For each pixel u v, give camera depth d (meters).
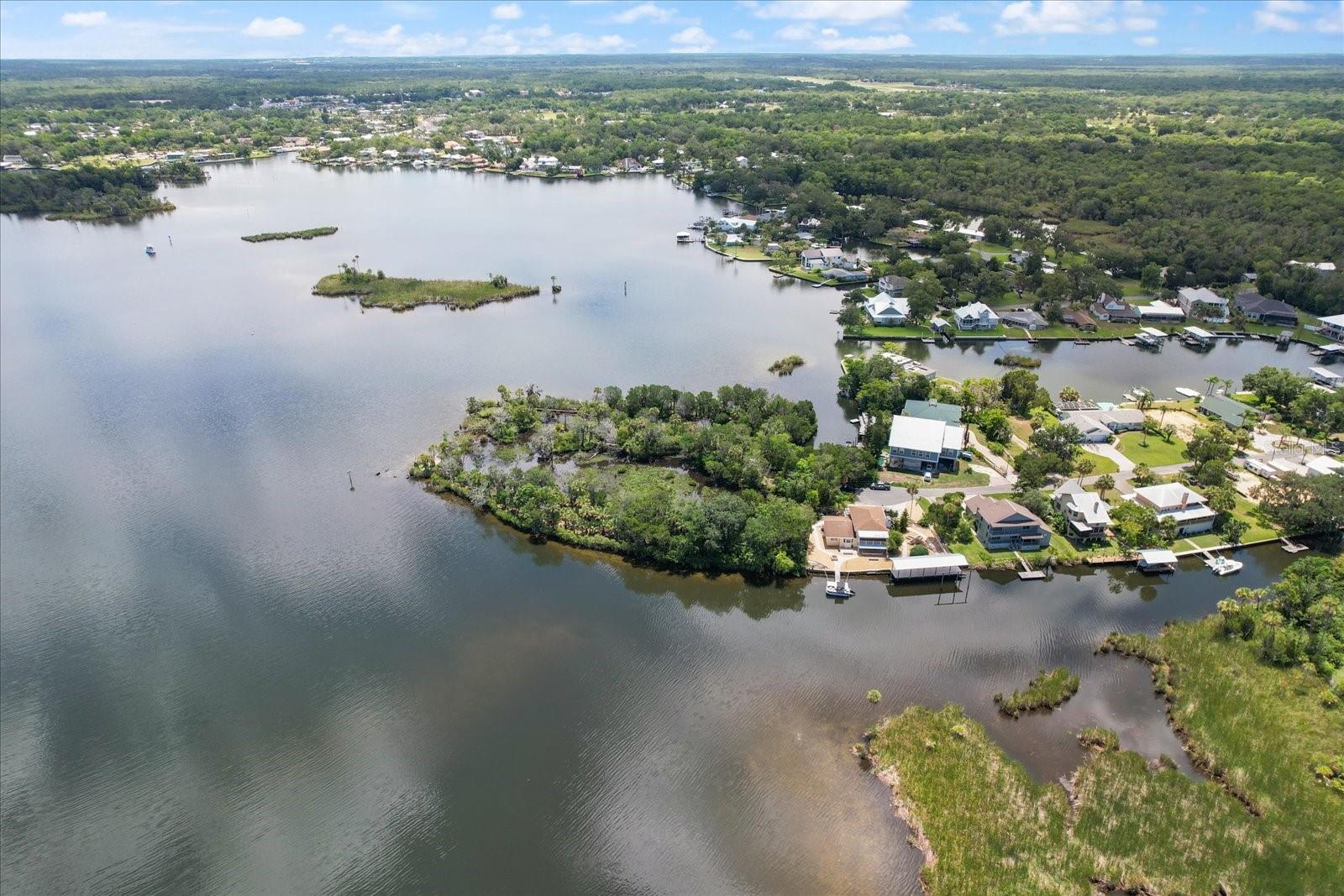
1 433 127.62
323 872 62.22
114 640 85.19
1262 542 102.88
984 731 74.88
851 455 112.81
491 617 89.88
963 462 119.44
